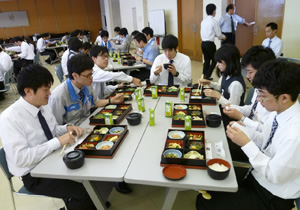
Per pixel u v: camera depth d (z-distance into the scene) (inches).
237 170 61.5
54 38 466.0
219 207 49.3
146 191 82.3
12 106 56.1
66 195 60.2
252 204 48.4
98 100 87.6
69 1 503.2
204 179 44.8
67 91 73.8
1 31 474.0
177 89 94.5
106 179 47.3
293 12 160.2
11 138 52.6
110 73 97.0
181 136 58.8
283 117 44.0
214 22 192.4
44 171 49.8
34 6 482.3
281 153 41.2
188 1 279.3
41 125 59.8
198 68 256.4
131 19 415.5
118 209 74.9
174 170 47.2
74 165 49.4
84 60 68.2
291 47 167.2
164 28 321.4
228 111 67.4
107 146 56.2
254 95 74.9
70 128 65.3
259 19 189.9
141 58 171.5
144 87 105.0
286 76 39.0
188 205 74.9
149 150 55.4
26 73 53.3
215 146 55.2
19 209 78.7
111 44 263.7
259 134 56.6
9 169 59.0
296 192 43.5
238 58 80.7
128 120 67.9
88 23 530.0
